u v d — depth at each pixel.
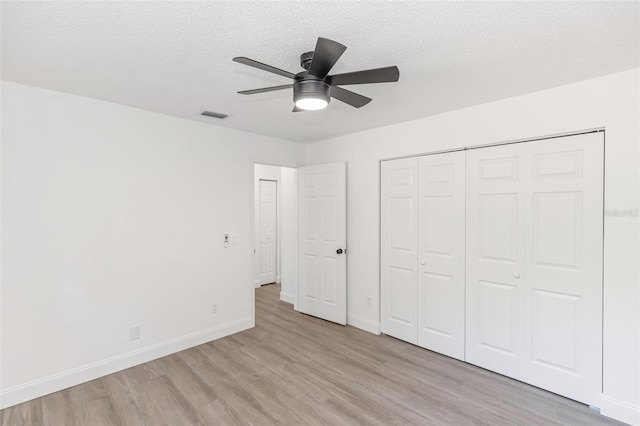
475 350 2.87
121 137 2.80
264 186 5.98
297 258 4.42
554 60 1.95
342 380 2.63
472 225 2.87
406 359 3.00
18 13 1.46
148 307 2.98
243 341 3.41
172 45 1.77
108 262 2.75
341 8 1.43
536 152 2.51
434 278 3.14
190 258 3.27
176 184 3.16
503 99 2.62
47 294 2.45
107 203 2.74
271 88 1.83
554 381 2.44
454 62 1.97
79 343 2.60
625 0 1.37
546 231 2.47
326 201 4.02
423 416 2.18
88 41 1.73
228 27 1.59
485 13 1.47
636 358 2.07
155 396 2.41
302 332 3.66
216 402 2.34
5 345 2.28
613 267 2.15
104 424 2.10
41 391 2.41
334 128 3.56
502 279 2.70
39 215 2.42
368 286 3.68
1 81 2.26
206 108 2.88
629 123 2.09
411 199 3.30
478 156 2.82
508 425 2.09
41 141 2.42
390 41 1.72
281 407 2.28
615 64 2.01
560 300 2.41
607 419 2.14
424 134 3.14
